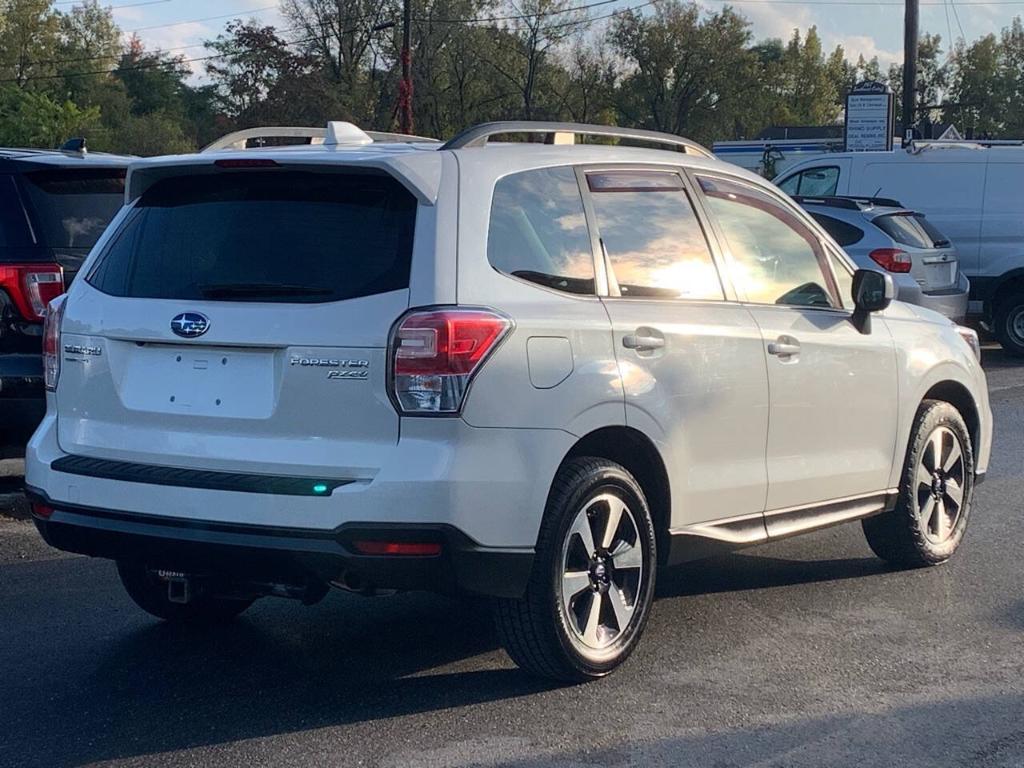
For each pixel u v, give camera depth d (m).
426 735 4.29
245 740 4.26
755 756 4.14
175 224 4.67
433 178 4.38
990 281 16.06
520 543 4.31
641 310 4.84
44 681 4.83
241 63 59.69
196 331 4.38
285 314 4.27
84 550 4.63
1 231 7.27
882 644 5.30
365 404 4.15
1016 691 4.77
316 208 4.45
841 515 5.89
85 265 4.89
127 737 4.29
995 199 16.00
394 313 4.17
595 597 4.70
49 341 4.88
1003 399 12.80
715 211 5.42
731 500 5.25
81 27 91.62
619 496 4.71
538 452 4.34
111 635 5.40
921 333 6.38
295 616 5.70
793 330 5.52
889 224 13.59
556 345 4.44
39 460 4.73
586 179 4.90
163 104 98.75
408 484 4.09
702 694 4.69
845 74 98.69
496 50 65.81
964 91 97.25
